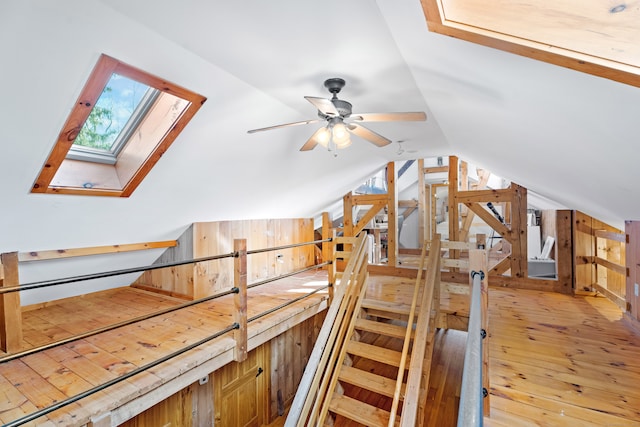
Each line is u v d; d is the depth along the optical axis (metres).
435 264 2.67
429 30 1.13
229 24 1.36
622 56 0.81
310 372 1.90
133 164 2.17
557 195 3.54
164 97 1.96
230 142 2.45
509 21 0.94
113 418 1.62
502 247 7.06
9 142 1.52
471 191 4.56
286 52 1.61
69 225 2.31
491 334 2.71
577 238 3.94
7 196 1.79
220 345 2.24
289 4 1.22
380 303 3.55
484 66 1.25
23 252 2.28
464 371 0.69
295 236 5.06
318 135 2.05
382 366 3.60
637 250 2.77
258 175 3.15
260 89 2.07
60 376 1.85
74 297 3.33
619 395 1.79
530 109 1.47
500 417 1.64
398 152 4.20
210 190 2.92
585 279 3.92
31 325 2.63
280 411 3.54
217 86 1.89
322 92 2.14
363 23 1.33
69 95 1.47
